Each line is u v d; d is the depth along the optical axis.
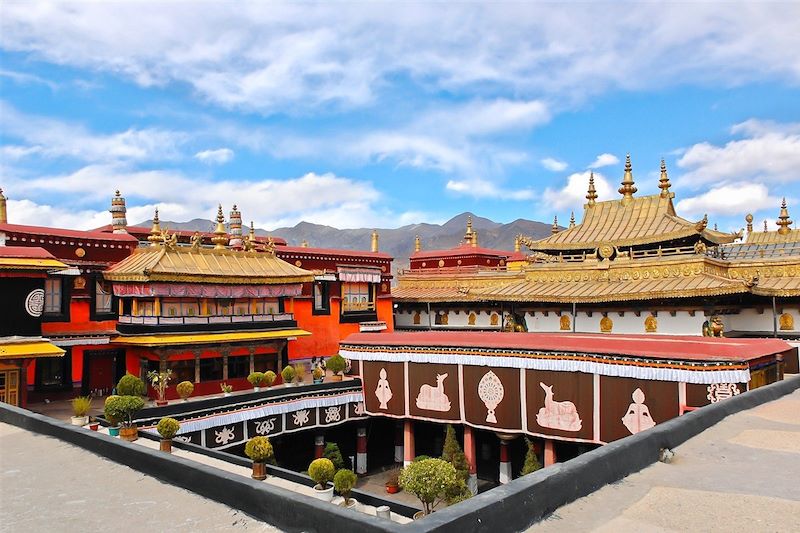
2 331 23.41
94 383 28.45
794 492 7.21
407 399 28.00
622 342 21.67
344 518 5.47
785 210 37.66
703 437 10.21
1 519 7.34
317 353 36.94
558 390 22.91
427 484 13.40
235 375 30.14
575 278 31.84
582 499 6.91
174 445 18.98
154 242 29.91
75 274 27.12
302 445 30.48
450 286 41.97
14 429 13.16
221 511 7.29
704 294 25.16
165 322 27.08
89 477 9.14
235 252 31.34
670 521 6.23
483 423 25.20
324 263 38.75
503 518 5.64
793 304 27.27
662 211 31.94
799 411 12.63
